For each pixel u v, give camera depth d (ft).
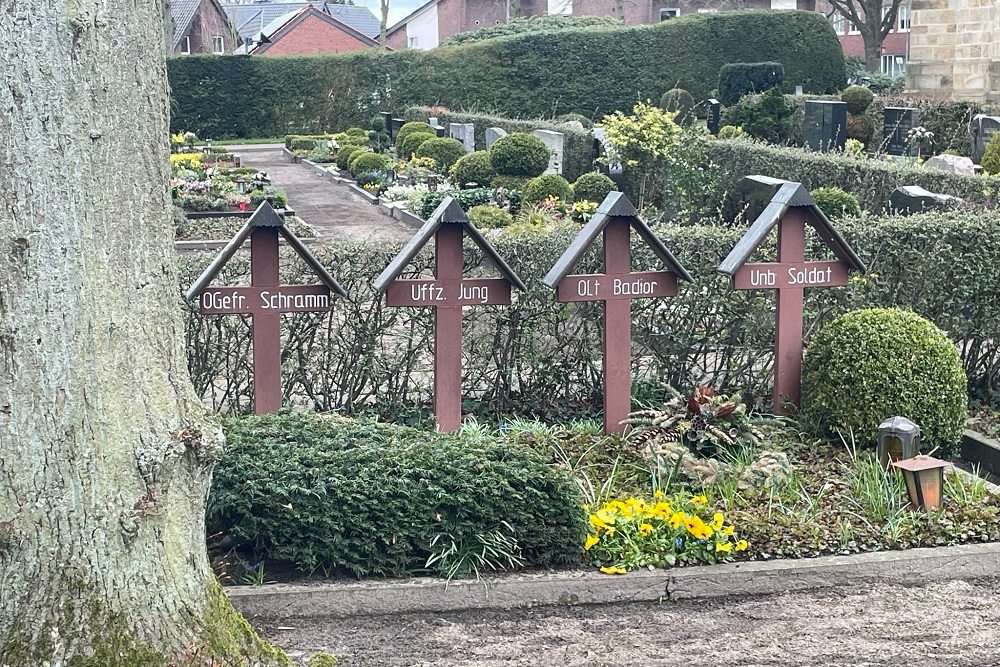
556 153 82.02
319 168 102.73
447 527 17.21
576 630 16.29
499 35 162.91
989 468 24.52
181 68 141.79
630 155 69.82
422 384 26.45
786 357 24.84
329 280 22.67
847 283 25.00
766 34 143.74
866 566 17.98
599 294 23.16
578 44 143.54
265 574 17.19
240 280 26.71
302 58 143.95
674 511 18.72
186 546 13.19
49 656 12.23
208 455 13.15
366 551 17.07
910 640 15.92
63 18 11.59
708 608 17.11
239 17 289.33
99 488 12.35
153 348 12.67
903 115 84.94
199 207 66.54
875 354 23.40
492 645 15.75
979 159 74.18
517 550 17.39
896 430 21.40
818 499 20.29
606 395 23.50
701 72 144.66
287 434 18.42
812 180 53.67
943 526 19.12
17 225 11.64
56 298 11.88
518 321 25.62
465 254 25.27
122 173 12.24
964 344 28.04
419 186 78.54
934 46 98.53
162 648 12.76
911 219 27.53
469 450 18.01
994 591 17.78
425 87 144.46
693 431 22.57
